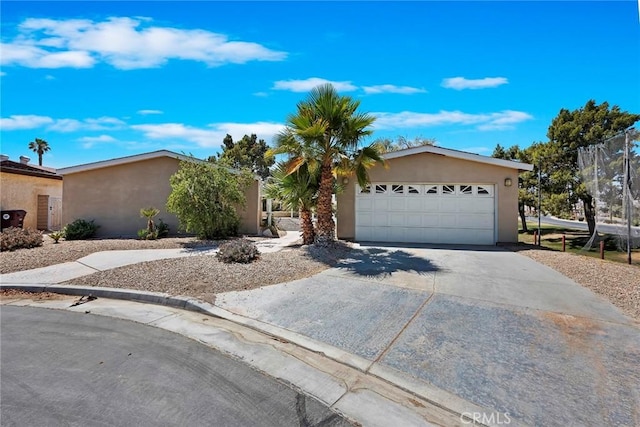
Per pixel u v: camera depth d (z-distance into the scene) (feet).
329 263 26.68
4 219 45.91
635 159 30.12
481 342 13.05
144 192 45.03
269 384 10.32
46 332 14.07
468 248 35.17
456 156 38.01
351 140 31.01
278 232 48.52
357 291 19.57
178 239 39.96
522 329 14.25
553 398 9.49
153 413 8.71
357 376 10.87
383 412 9.04
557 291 19.67
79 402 9.13
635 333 13.84
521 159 63.57
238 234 44.52
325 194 31.99
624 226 31.78
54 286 20.25
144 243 36.24
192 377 10.60
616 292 19.39
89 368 11.01
